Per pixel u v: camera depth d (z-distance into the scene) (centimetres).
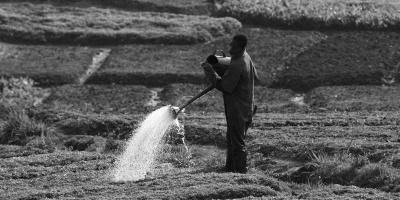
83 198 2555
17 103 4881
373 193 2528
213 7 6644
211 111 4488
